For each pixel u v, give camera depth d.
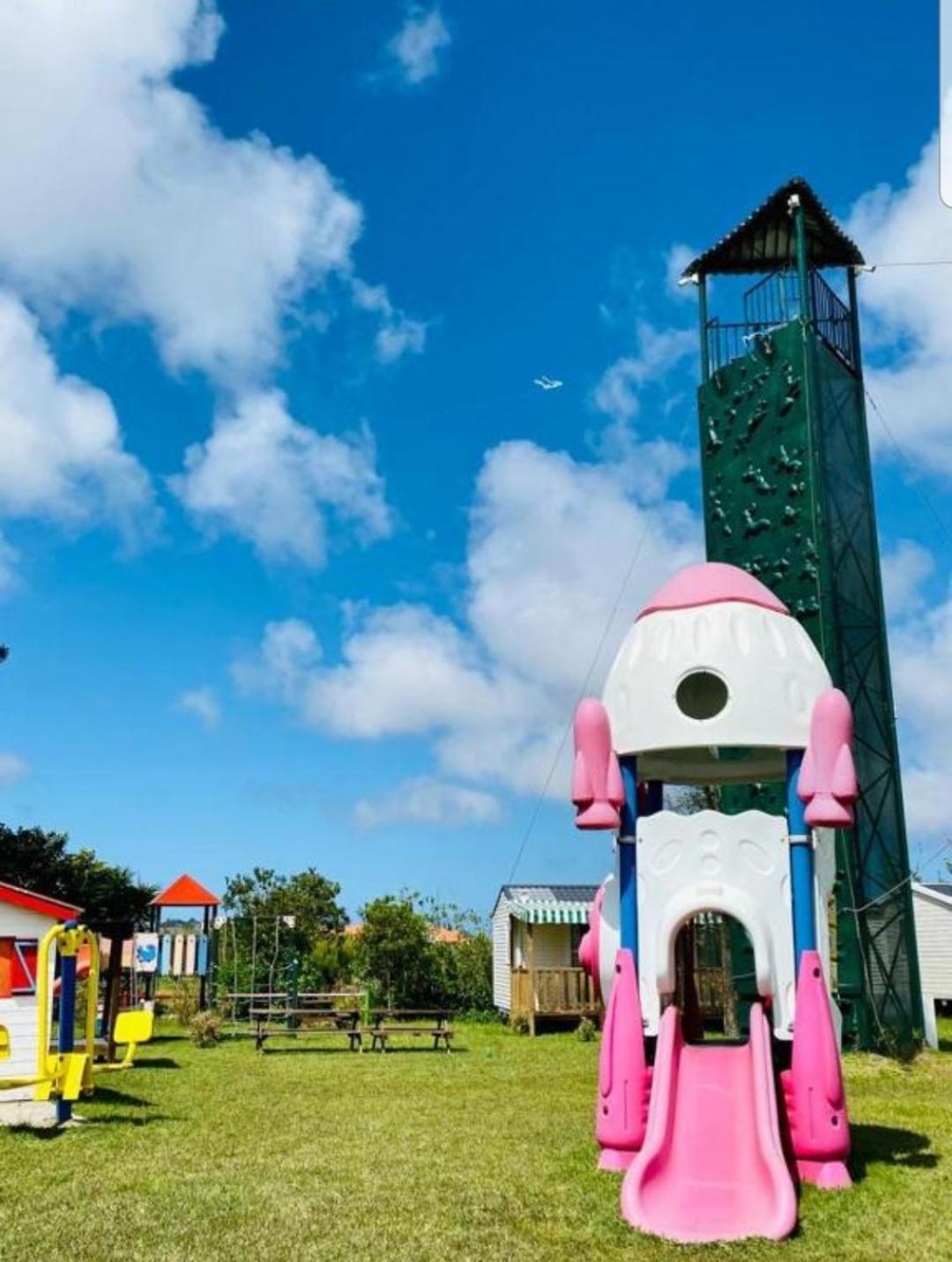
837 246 21.94
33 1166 9.76
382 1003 29.33
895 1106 13.10
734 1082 9.34
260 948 30.17
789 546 19.97
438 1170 9.48
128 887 23.75
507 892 30.19
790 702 9.79
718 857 9.76
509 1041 23.39
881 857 19.38
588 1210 8.19
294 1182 9.11
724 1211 8.09
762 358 21.12
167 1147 10.57
